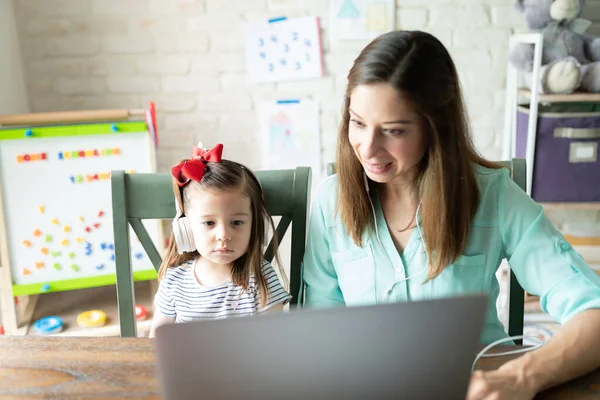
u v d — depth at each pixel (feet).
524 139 7.32
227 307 4.27
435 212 3.43
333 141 8.31
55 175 6.81
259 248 4.23
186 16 7.87
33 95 8.09
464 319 2.15
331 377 2.16
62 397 2.78
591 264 7.43
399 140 3.24
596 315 3.05
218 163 4.17
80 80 8.05
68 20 7.83
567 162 7.07
